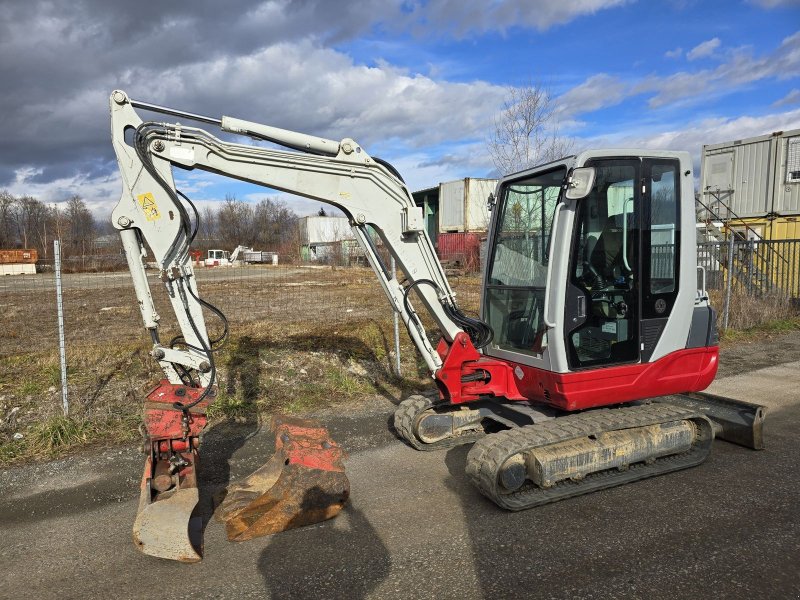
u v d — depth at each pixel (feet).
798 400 21.91
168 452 12.25
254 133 13.39
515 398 16.15
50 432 17.63
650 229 14.89
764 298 39.73
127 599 10.05
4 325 37.17
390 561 11.12
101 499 14.11
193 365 13.12
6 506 13.75
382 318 37.88
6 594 10.25
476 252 71.20
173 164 12.75
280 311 42.60
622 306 14.78
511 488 13.30
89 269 44.78
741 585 10.14
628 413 15.11
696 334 15.90
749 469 15.46
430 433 17.13
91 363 25.57
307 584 10.41
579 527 12.37
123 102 12.24
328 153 14.08
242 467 16.15
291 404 21.63
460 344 15.64
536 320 15.28
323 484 12.74
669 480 14.79
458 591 10.11
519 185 16.14
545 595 9.93
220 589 10.31
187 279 12.98
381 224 14.66
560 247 13.92
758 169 46.93
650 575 10.48
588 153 13.83
